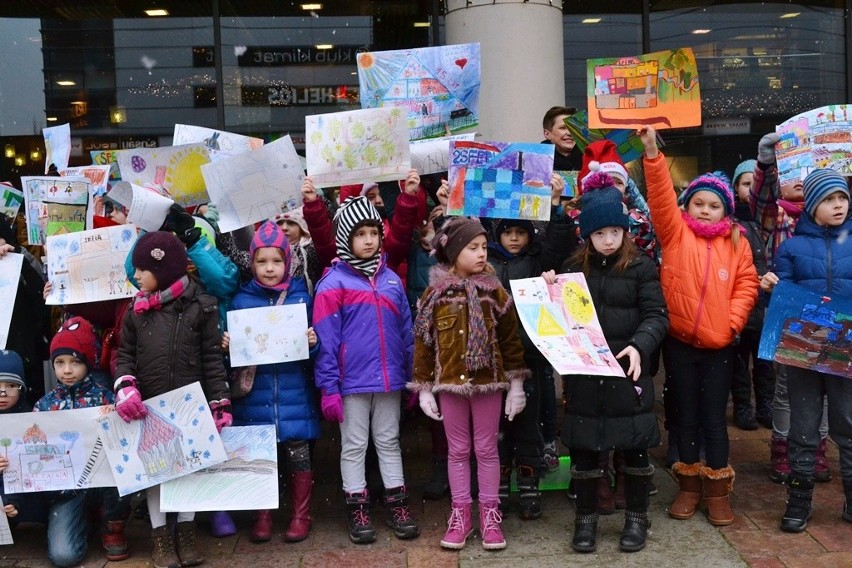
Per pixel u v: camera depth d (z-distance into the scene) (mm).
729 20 7629
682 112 4469
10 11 7543
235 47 7570
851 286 4234
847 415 4250
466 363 4094
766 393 5859
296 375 4395
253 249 4375
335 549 4238
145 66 7574
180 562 4090
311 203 4523
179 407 4074
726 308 4266
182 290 4156
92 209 4984
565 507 4707
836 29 7695
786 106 7688
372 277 4402
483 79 6742
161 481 4039
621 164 4781
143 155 4688
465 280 4203
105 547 4242
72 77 7598
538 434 4570
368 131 4496
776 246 5176
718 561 3943
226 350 4391
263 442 4176
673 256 4344
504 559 4055
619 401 4027
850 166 4727
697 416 4430
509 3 6633
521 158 4363
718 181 4379
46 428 4090
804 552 4008
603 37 7629
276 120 7613
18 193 5383
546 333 4043
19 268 4578
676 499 4516
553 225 4469
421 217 4926
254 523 4461
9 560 4277
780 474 4863
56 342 4254
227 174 4469
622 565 3943
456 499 4230
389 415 4410
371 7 7570
